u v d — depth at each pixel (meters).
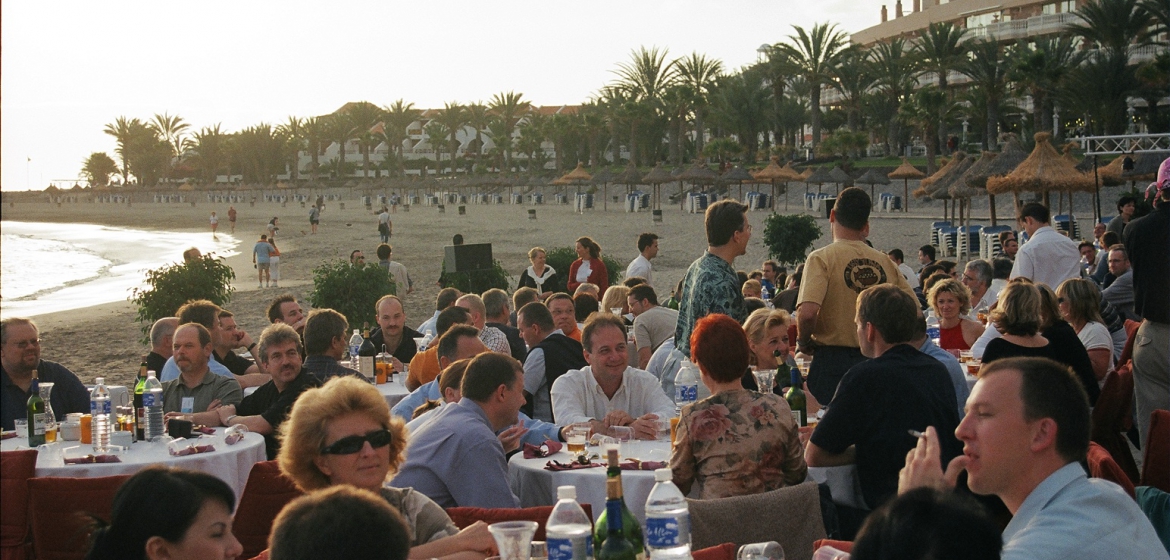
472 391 4.96
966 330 8.70
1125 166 24.06
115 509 2.85
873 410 4.68
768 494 3.90
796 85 88.56
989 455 2.74
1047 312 6.37
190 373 7.10
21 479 5.05
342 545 2.04
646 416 5.86
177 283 16.88
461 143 146.50
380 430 3.52
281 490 4.71
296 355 6.64
